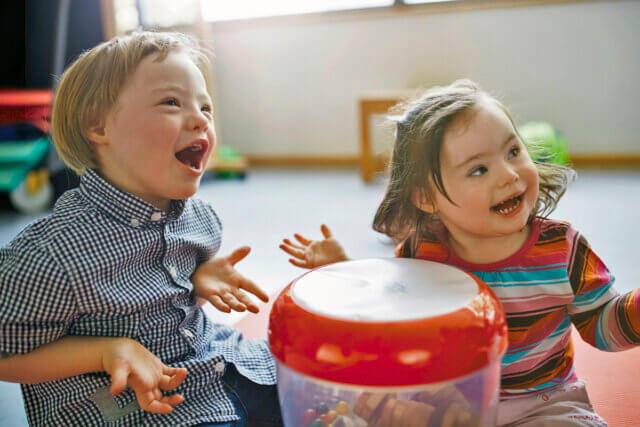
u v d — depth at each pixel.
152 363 0.62
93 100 0.67
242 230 2.05
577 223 1.92
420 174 0.67
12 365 0.62
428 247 0.73
